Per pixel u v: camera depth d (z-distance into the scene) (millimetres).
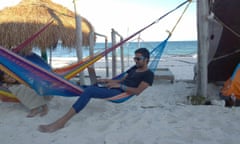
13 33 4594
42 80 3260
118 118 3330
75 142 2607
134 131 2877
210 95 5125
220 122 3156
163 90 5734
